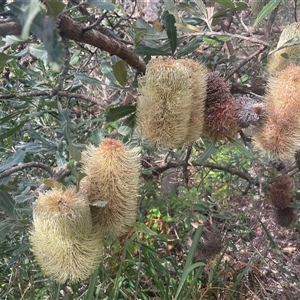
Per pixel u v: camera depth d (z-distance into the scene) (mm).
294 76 437
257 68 671
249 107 439
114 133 581
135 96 467
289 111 437
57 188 382
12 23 277
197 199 902
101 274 788
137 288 728
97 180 386
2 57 320
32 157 750
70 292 842
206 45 793
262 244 990
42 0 260
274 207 769
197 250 776
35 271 799
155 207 920
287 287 925
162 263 881
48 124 792
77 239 372
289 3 1130
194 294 826
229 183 992
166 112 394
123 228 407
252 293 824
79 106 777
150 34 521
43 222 363
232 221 988
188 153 677
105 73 534
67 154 687
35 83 687
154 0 796
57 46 180
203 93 418
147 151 725
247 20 998
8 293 757
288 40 503
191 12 562
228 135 452
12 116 565
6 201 433
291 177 783
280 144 449
